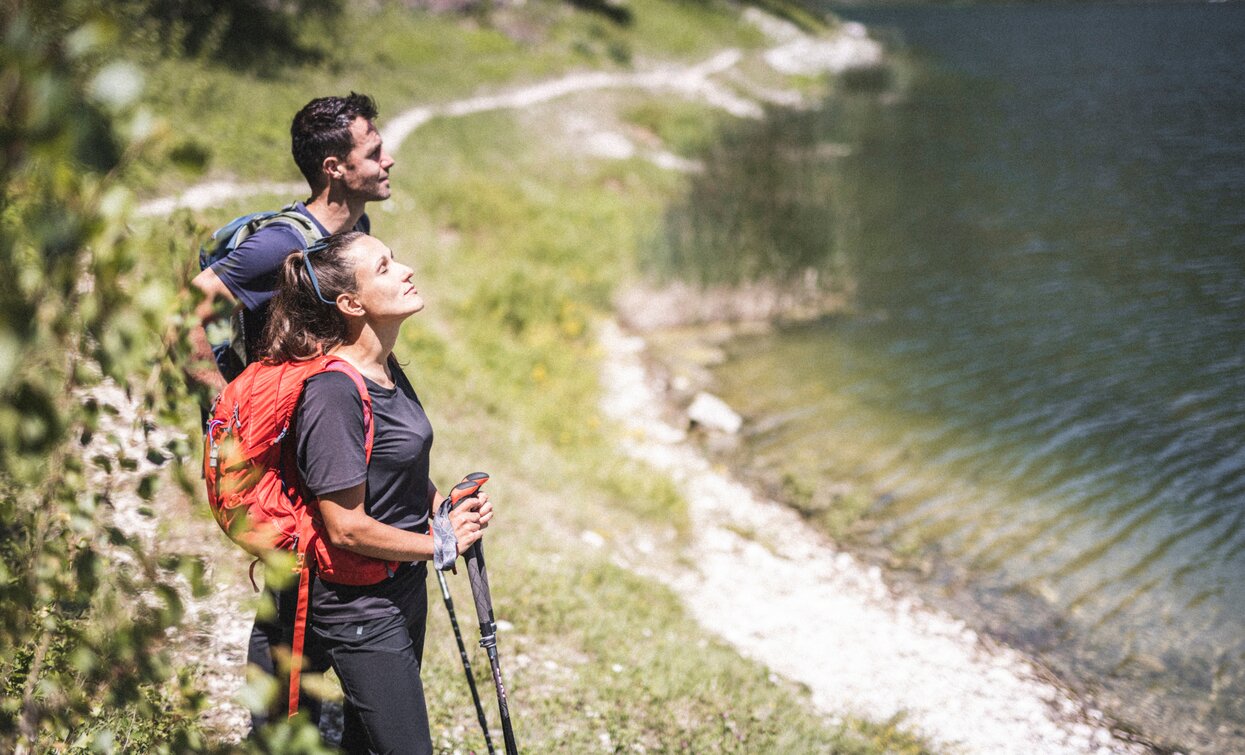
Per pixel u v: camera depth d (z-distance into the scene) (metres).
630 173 22.12
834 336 14.46
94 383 1.69
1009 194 23.91
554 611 5.78
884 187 23.97
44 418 1.46
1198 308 16.03
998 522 9.26
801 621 7.45
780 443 10.83
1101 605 7.99
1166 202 23.41
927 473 10.23
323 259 2.68
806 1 61.72
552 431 9.95
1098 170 26.77
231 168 13.27
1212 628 7.72
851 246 18.94
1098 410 11.95
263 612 1.98
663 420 11.28
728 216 17.73
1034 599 8.05
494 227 15.99
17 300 1.37
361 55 22.98
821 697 6.27
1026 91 41.38
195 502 1.87
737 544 8.58
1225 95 40.41
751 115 32.56
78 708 2.06
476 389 9.85
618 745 4.65
